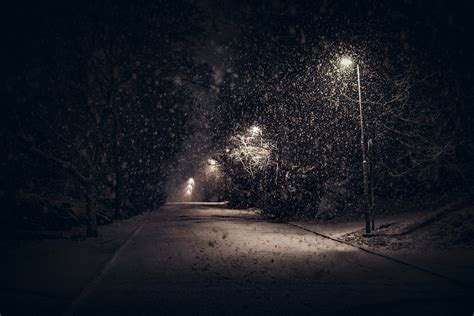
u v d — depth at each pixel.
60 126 20.28
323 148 31.62
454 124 24.00
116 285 9.70
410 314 7.13
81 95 20.77
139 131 32.81
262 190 37.53
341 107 29.77
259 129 36.34
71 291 8.77
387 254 14.20
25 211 22.08
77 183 27.88
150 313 7.35
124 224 28.77
